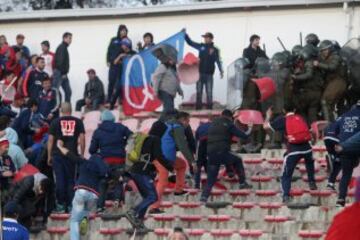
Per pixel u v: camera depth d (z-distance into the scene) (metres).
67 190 64.81
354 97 78.38
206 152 68.62
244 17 93.19
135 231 61.03
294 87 76.44
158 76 79.06
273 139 76.12
